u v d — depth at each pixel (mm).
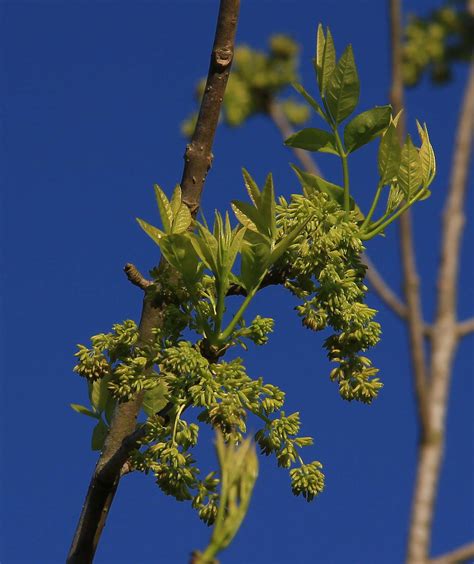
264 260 1327
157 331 1330
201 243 1320
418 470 1207
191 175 1348
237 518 1191
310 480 1328
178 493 1311
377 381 1347
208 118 1349
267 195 1328
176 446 1314
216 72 1350
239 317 1327
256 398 1325
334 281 1342
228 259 1320
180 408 1319
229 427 1307
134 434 1321
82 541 1341
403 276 1300
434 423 1218
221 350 1330
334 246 1342
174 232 1328
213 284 1336
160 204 1329
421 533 1192
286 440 1329
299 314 1345
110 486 1337
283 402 1325
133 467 1334
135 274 1337
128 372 1322
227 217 1325
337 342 1351
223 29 1350
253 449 1200
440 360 1237
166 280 1337
